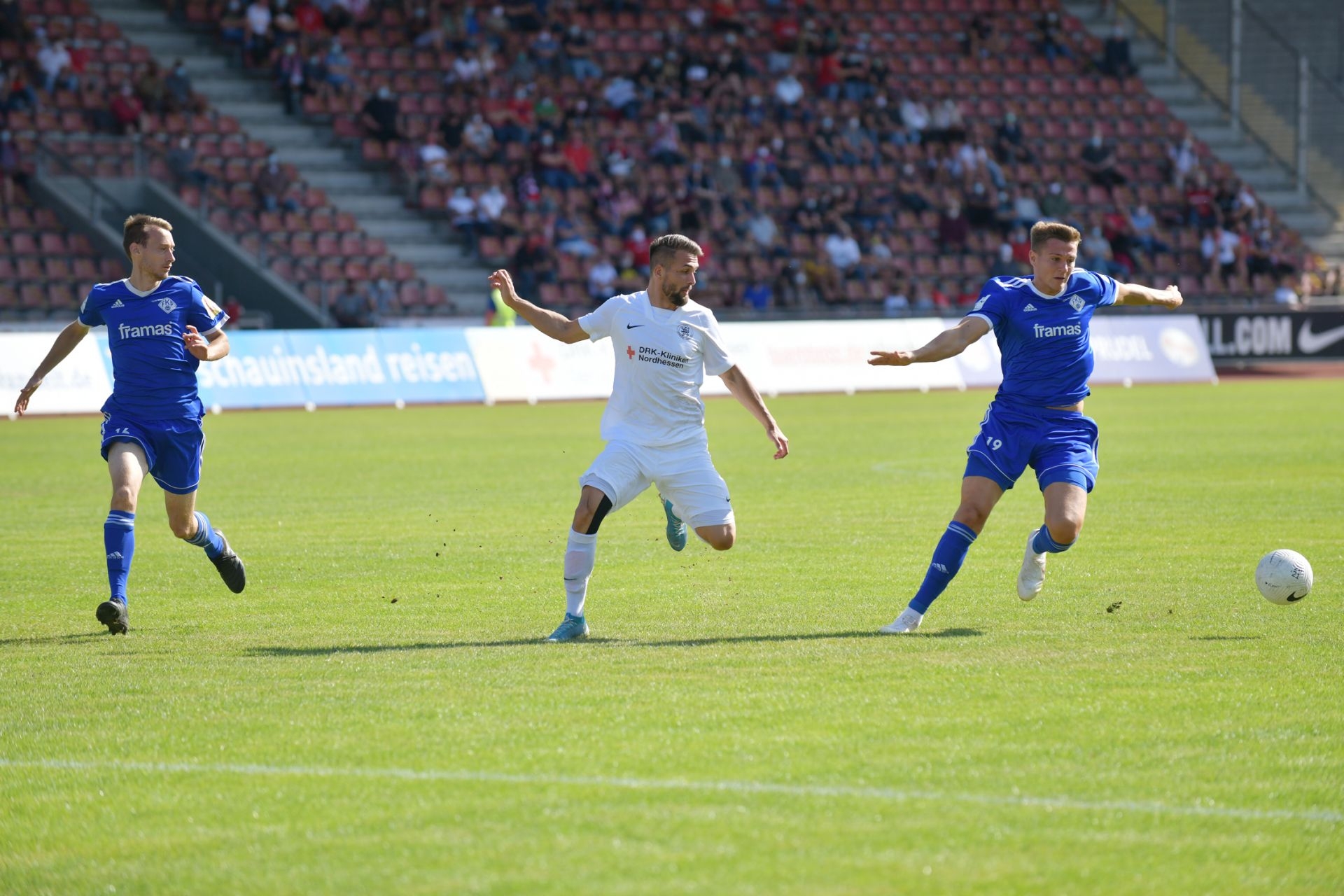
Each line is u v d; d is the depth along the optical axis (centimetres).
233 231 8431
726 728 1487
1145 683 1675
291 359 6994
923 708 1558
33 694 1678
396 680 1723
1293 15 11925
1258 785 1305
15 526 3244
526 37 10069
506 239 9044
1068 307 1998
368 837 1195
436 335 7331
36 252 7994
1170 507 3344
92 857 1173
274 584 2481
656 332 1970
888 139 10175
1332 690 1642
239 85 9494
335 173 9219
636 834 1189
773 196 9631
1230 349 8712
